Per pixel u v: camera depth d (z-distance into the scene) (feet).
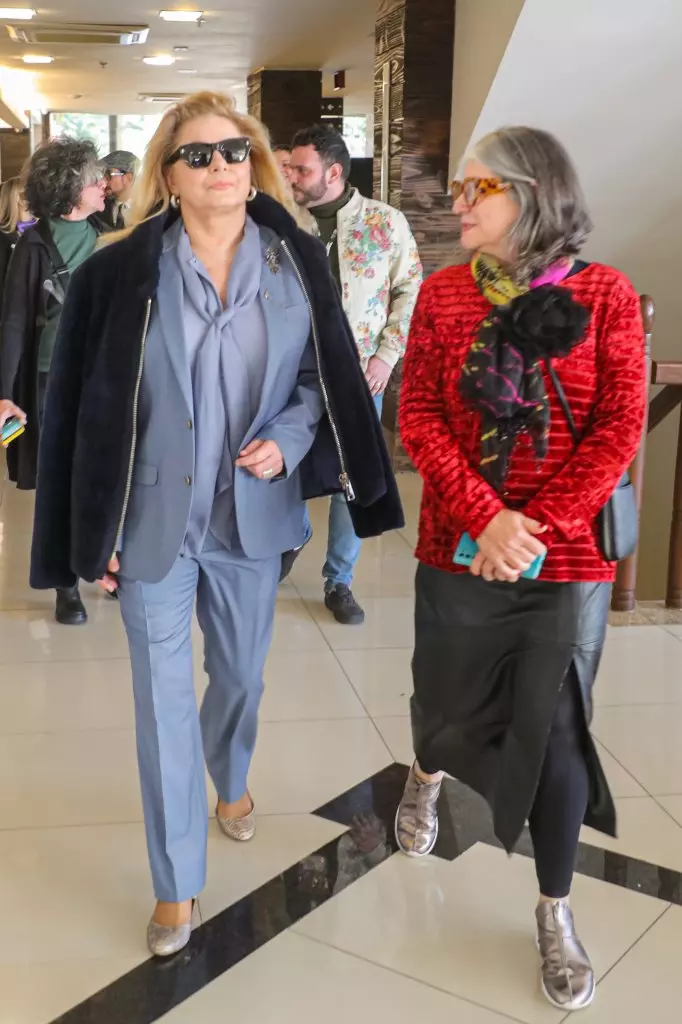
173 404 6.02
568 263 5.89
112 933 6.75
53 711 9.87
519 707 6.11
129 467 6.04
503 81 16.10
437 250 20.06
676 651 11.64
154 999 6.15
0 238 15.83
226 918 6.88
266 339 6.22
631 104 16.01
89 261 6.12
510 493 5.98
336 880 7.30
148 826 6.47
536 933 6.73
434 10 19.12
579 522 5.76
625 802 8.36
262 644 7.01
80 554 6.08
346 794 8.44
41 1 24.49
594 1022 5.99
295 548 6.95
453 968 6.43
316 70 33.35
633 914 6.97
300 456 6.40
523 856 7.62
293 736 9.39
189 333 6.07
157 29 27.66
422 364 6.27
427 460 6.09
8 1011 6.03
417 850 7.57
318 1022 5.97
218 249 6.15
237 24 26.78
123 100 43.60
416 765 7.61
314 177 11.62
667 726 9.73
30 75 36.96
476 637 6.27
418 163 19.67
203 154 5.85
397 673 10.82
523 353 5.82
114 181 15.57
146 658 6.29
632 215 17.74
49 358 11.48
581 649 6.04
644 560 22.38
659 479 21.90
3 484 19.34
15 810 8.17
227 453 6.34
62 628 12.07
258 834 7.86
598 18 14.73
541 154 5.73
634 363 5.80
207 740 7.45
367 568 14.46
